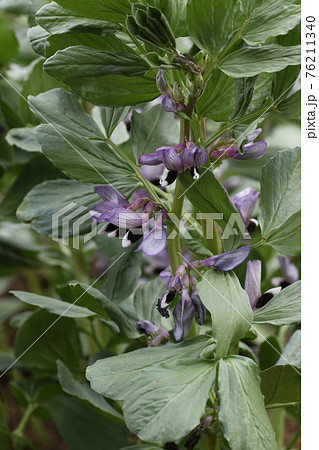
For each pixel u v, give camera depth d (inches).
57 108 23.5
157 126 24.9
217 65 21.7
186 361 21.3
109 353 26.7
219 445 25.5
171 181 21.5
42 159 28.6
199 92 21.6
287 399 24.8
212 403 23.4
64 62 21.5
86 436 28.1
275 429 29.7
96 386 21.3
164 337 24.0
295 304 22.6
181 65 21.3
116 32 22.0
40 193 24.1
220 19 20.9
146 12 20.8
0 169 31.0
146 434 20.1
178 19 21.9
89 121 23.6
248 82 21.7
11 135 27.3
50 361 28.8
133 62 21.7
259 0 21.6
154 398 20.5
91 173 22.9
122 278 24.9
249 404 20.5
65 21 22.0
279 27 21.6
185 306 21.6
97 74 21.7
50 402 29.4
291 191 23.3
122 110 23.6
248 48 21.6
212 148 22.5
